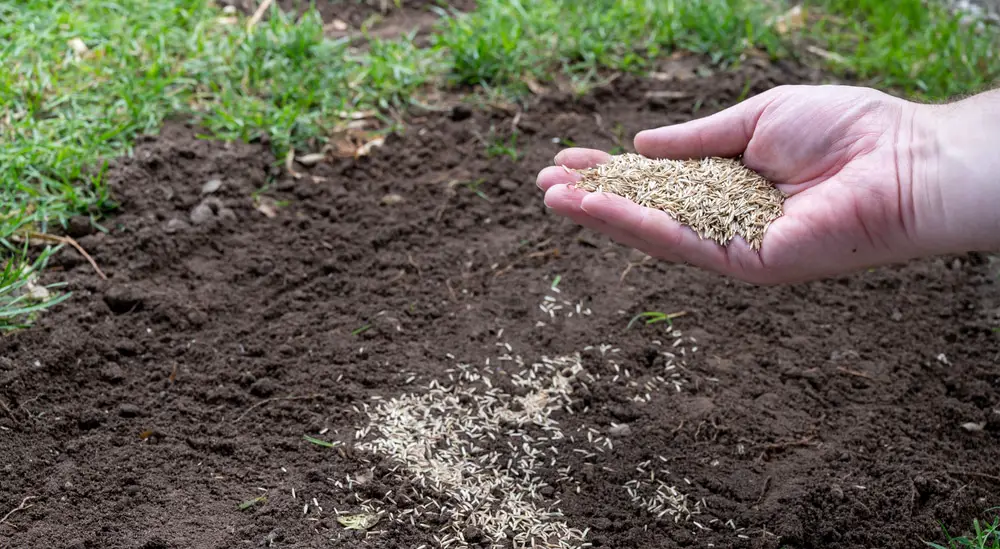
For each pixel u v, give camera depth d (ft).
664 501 2.82
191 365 3.02
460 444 2.90
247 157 3.43
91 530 2.72
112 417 2.91
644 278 3.26
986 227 2.76
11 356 2.96
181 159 3.40
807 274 2.91
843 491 2.83
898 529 2.78
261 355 3.05
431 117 3.65
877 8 4.07
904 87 3.84
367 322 3.14
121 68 3.56
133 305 3.10
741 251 2.90
